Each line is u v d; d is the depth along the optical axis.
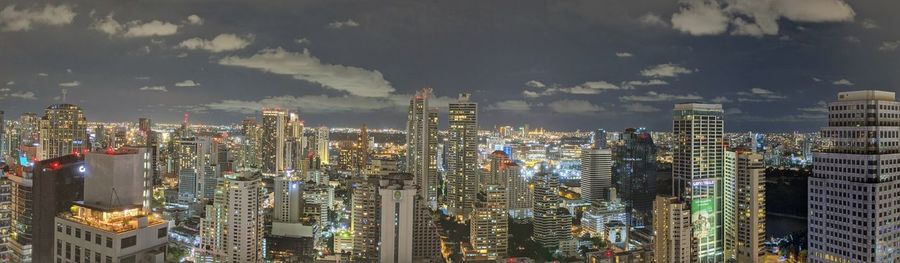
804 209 184.00
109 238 103.56
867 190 129.00
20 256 145.75
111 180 111.88
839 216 134.75
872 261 128.25
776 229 193.75
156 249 109.69
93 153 113.69
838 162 135.88
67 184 134.38
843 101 138.75
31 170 154.12
